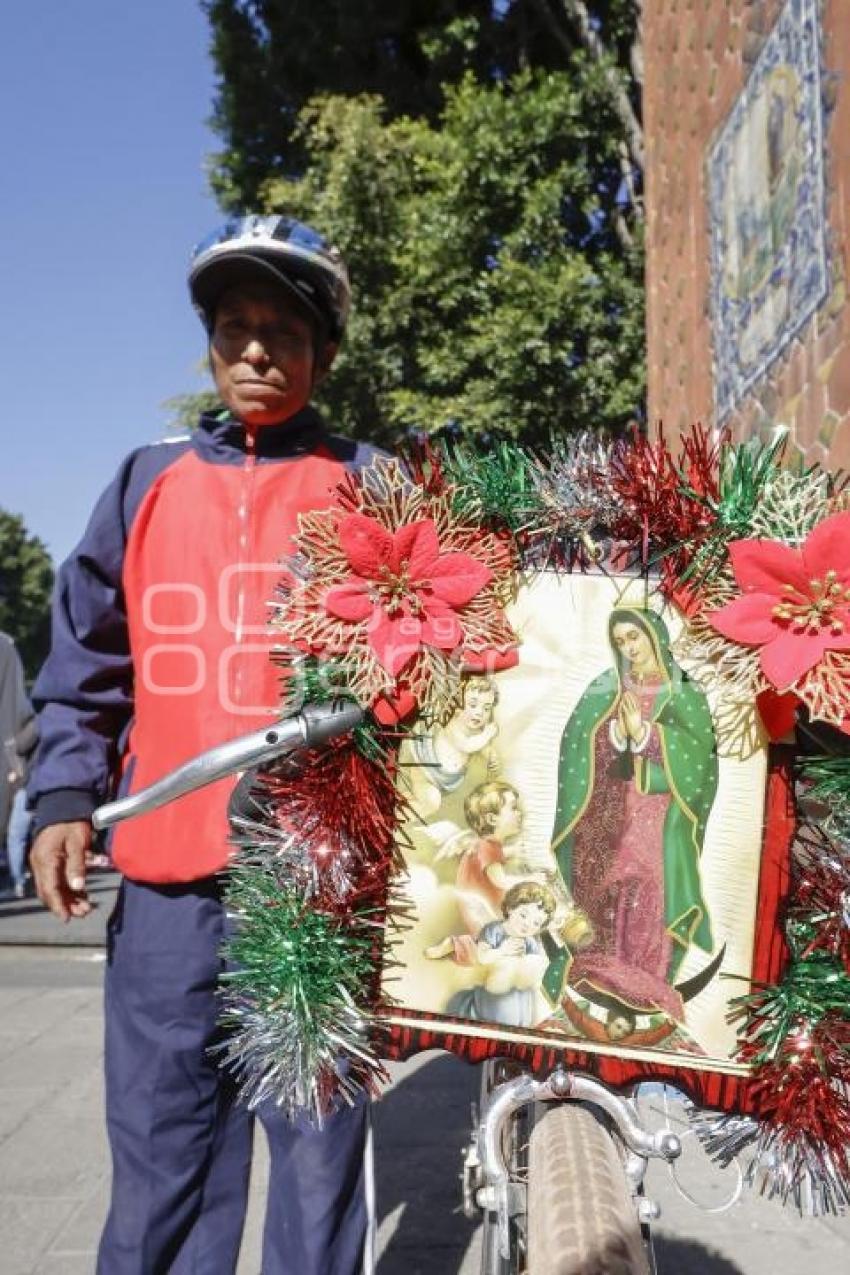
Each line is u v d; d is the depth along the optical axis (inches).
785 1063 50.5
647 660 52.9
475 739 53.9
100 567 80.2
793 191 183.0
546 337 485.1
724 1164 53.4
